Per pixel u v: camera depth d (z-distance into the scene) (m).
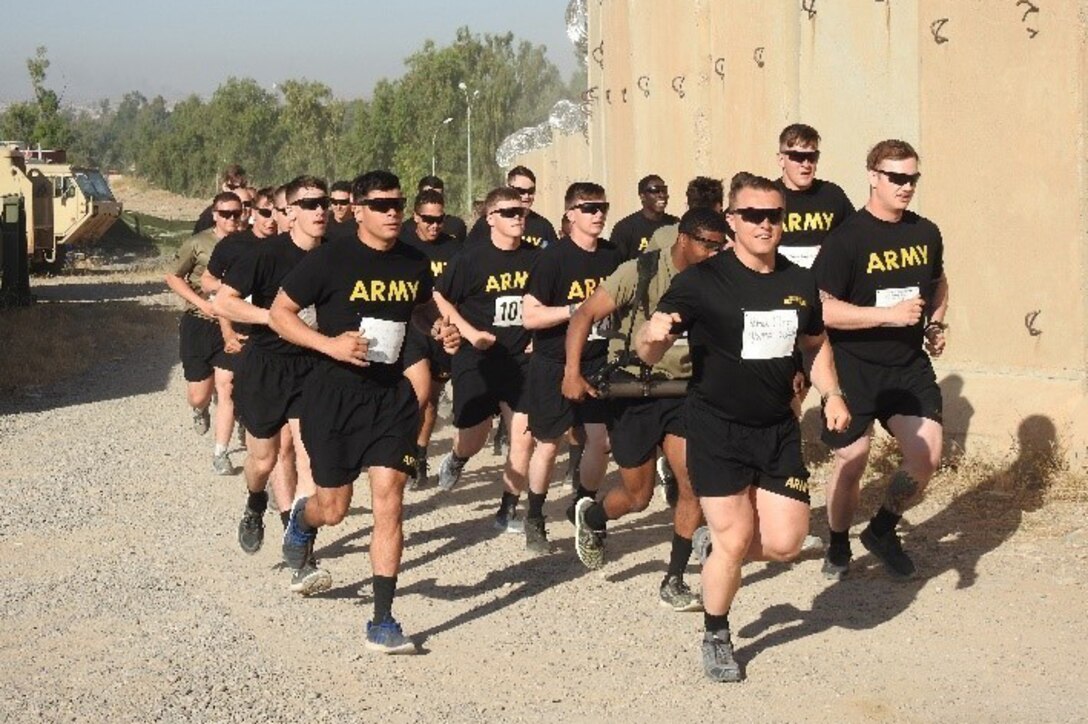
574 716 5.94
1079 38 9.60
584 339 7.34
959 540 8.46
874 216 7.46
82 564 8.59
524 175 11.97
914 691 6.14
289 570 8.38
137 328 24.83
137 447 12.84
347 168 96.94
